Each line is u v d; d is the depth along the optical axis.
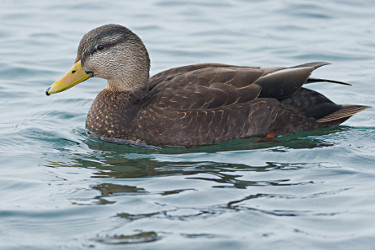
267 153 12.27
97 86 17.34
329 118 13.35
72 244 8.66
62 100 16.09
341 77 17.36
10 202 10.03
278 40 19.95
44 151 12.60
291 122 13.17
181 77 13.39
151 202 9.98
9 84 16.91
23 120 14.54
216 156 12.19
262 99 13.05
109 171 11.46
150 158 12.15
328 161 11.80
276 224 9.16
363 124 14.25
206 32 20.64
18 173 11.34
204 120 12.78
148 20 21.70
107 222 9.30
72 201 10.06
